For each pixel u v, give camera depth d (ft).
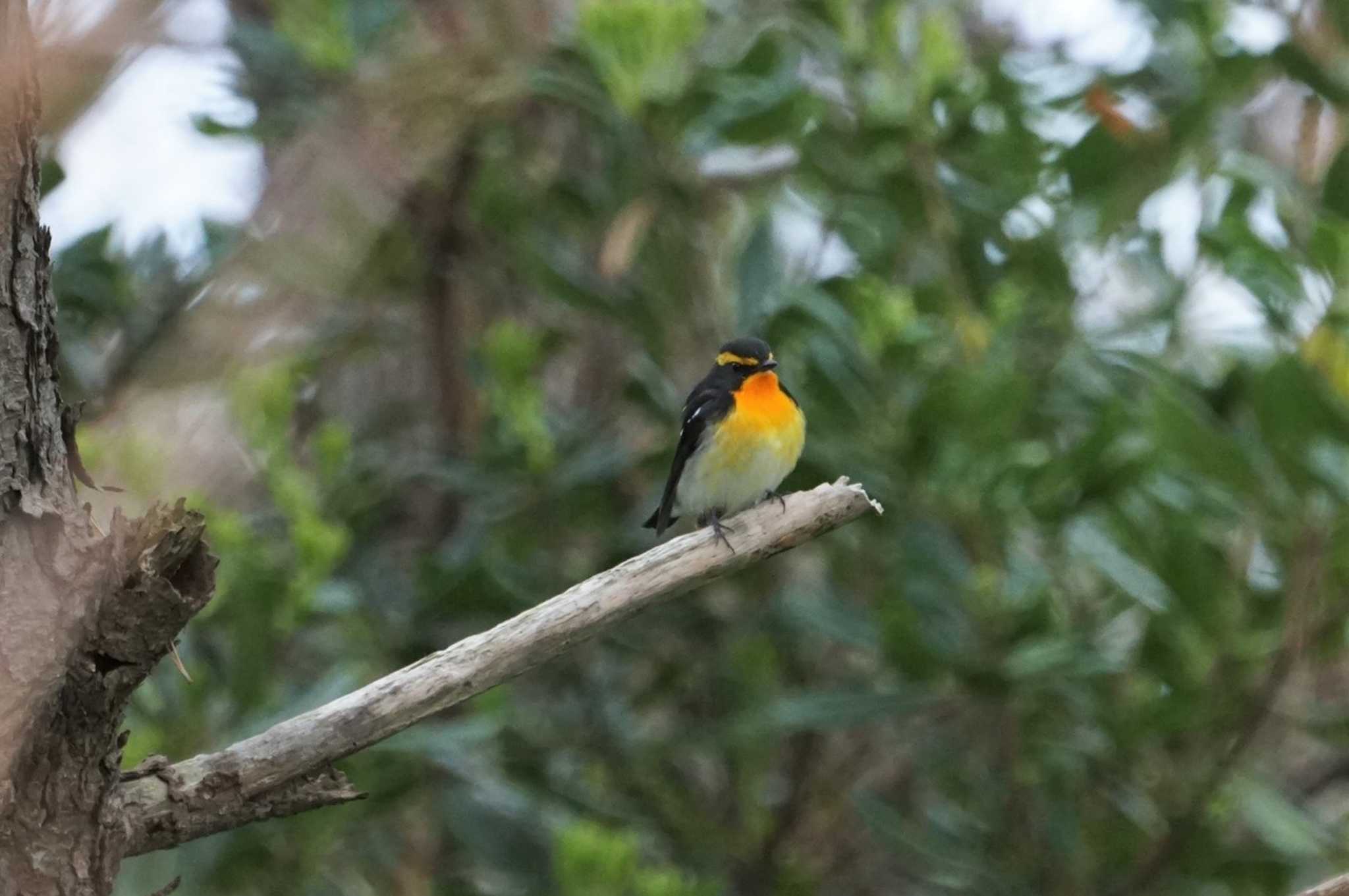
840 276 38.88
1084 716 38.73
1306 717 37.76
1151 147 36.73
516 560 40.70
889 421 36.73
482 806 36.63
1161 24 38.06
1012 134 38.09
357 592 37.76
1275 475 33.47
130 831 16.92
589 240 44.50
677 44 37.09
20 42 16.21
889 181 38.24
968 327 37.01
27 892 15.85
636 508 44.09
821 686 45.24
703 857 41.86
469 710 37.78
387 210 40.91
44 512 16.10
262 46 39.24
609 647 43.06
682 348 40.88
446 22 39.96
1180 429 33.12
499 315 49.19
